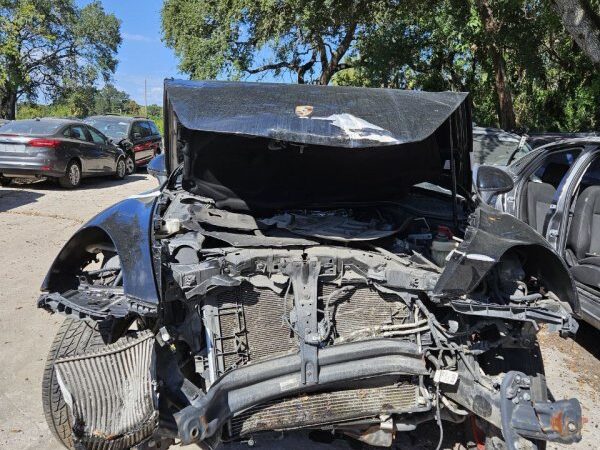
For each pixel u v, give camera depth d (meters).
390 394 2.71
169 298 2.57
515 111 16.80
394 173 3.27
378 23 17.47
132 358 2.58
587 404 3.93
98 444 2.37
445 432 3.54
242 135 2.64
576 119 14.98
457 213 3.56
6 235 7.63
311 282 2.70
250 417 2.56
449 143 3.27
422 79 18.17
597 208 4.69
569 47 15.18
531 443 2.52
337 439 3.39
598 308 4.28
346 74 22.45
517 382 2.53
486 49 14.90
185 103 2.81
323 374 2.58
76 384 2.46
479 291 2.70
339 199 3.35
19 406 3.54
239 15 16.78
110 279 2.94
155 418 2.41
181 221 3.01
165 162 3.75
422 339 2.72
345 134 2.67
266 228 3.09
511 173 5.97
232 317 2.67
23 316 4.87
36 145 11.35
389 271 2.71
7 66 36.50
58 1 40.47
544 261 2.76
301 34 17.69
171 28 19.89
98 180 14.29
